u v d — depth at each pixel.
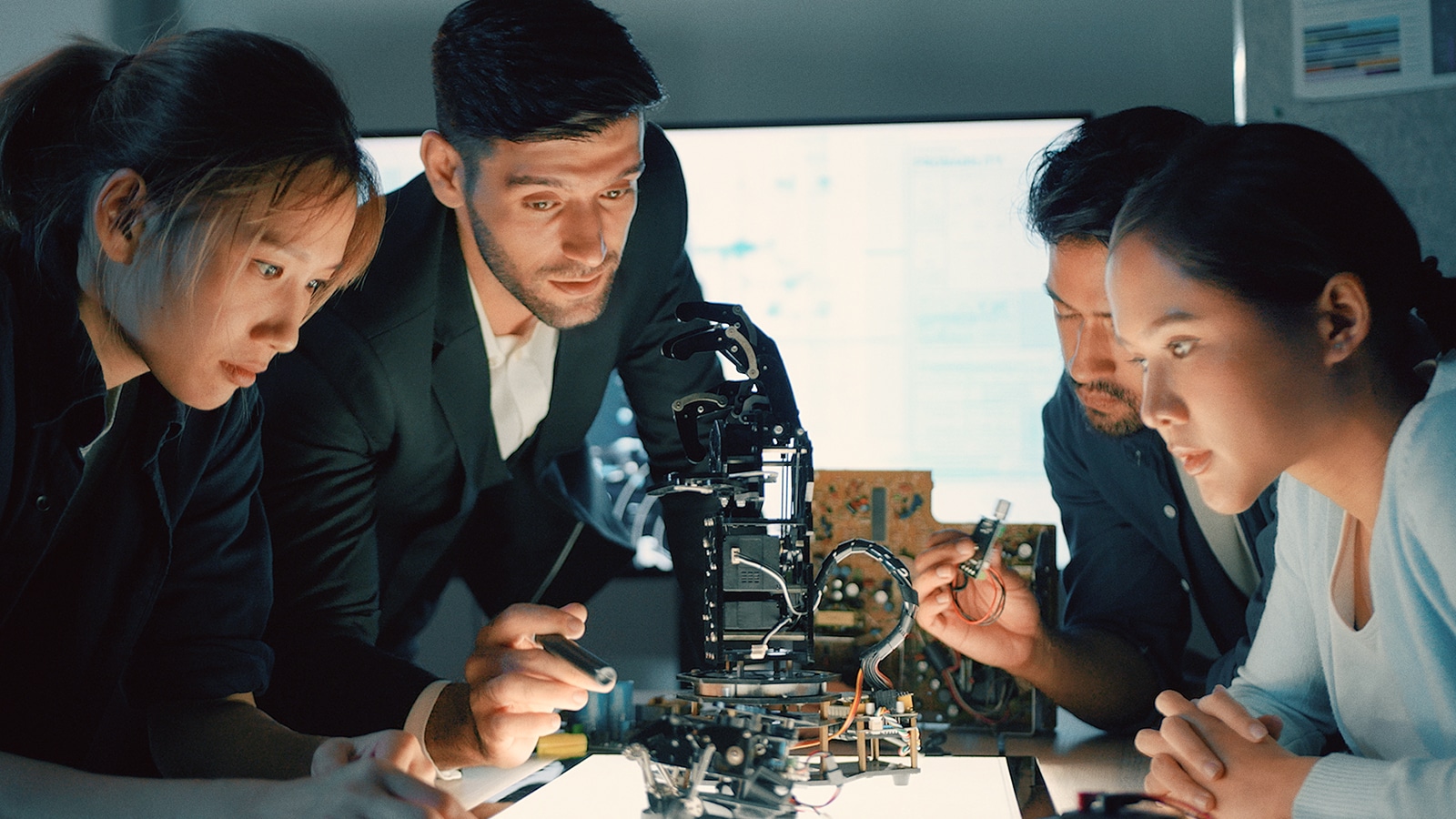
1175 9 3.02
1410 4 2.06
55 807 0.87
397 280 1.49
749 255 3.12
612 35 1.28
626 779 1.21
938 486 3.08
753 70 3.17
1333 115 2.11
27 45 2.86
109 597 1.13
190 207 0.92
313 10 3.29
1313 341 0.92
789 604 1.01
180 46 0.97
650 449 1.85
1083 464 1.65
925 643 1.50
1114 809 1.02
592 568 2.03
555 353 1.68
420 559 1.72
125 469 1.13
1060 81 3.07
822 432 3.11
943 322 3.07
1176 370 0.94
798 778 0.95
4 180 0.98
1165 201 0.94
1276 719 1.08
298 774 1.09
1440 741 0.97
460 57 1.31
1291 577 1.19
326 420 1.46
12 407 0.94
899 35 3.12
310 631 1.42
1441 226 2.06
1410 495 0.90
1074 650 1.46
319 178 0.95
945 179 3.06
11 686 1.10
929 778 1.21
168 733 1.18
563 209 1.32
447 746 1.17
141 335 0.96
